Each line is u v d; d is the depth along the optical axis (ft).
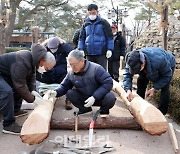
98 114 13.12
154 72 12.84
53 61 12.09
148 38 42.83
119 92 17.44
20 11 80.18
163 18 24.59
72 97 14.01
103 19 18.83
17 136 12.15
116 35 23.27
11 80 12.65
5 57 12.16
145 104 11.70
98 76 13.10
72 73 13.55
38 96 13.07
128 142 11.38
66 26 102.06
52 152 10.12
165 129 10.68
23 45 93.61
